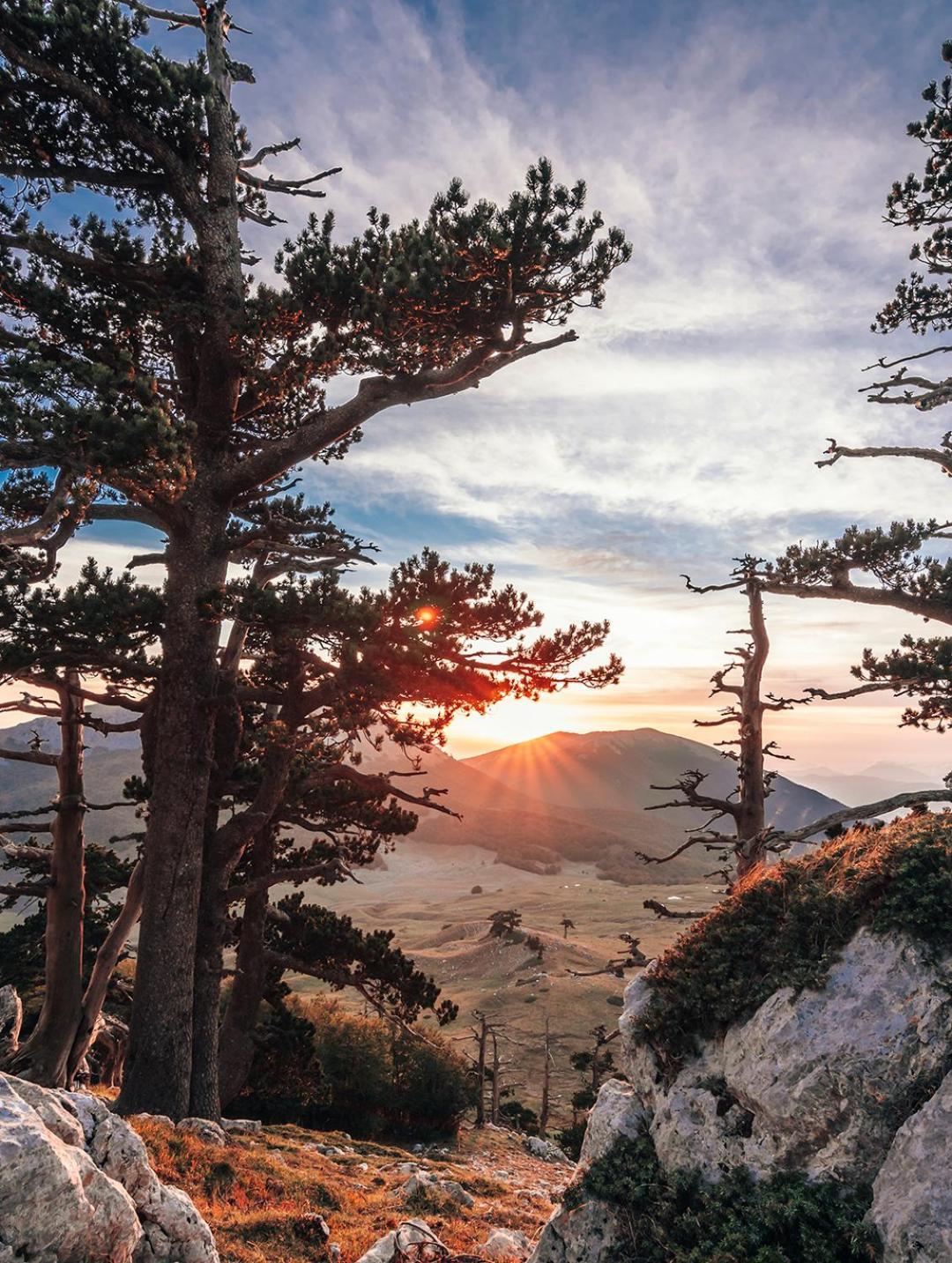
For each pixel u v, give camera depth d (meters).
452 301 18.41
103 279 21.44
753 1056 7.36
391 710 22.77
